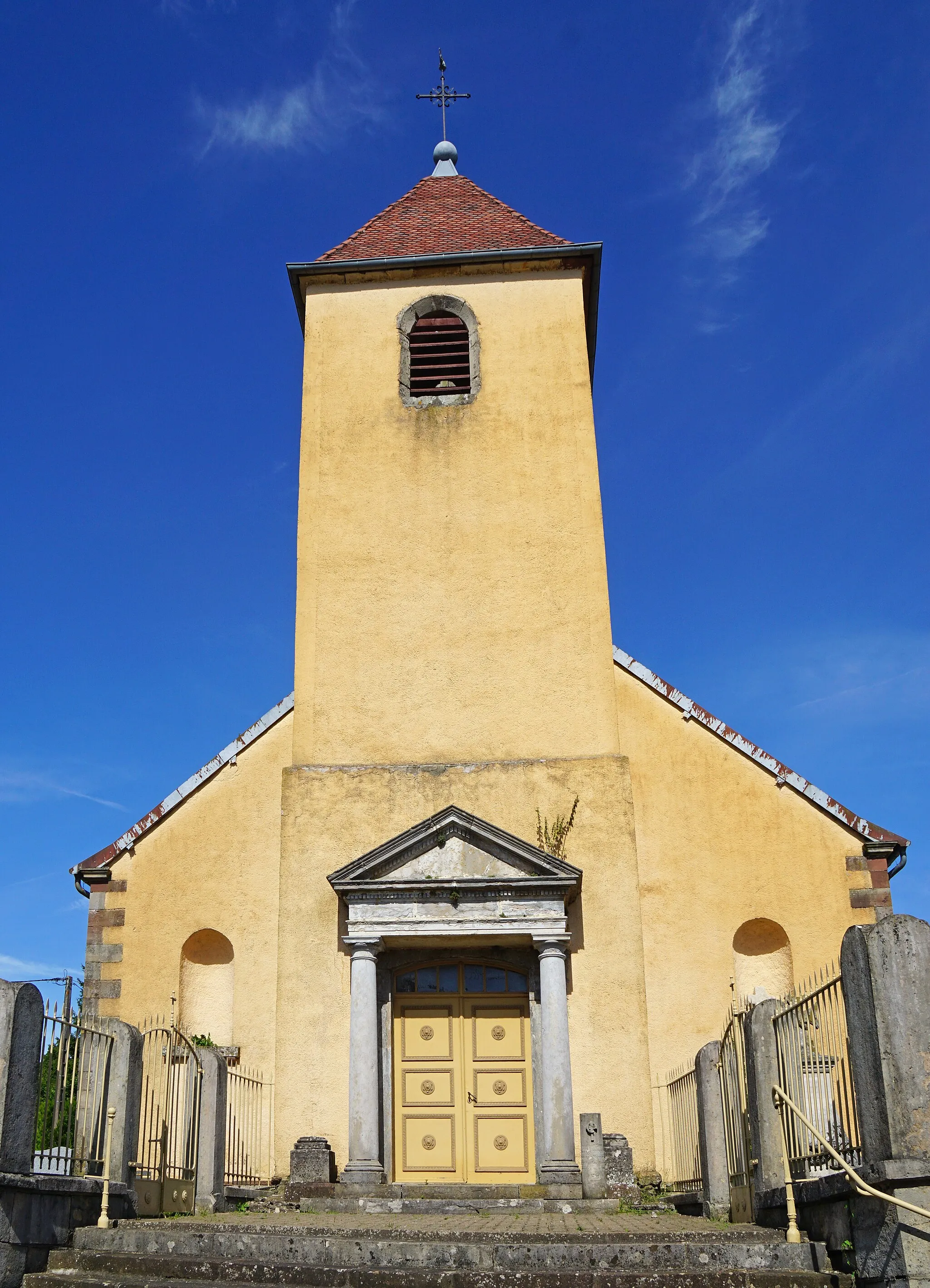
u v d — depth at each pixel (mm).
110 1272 10062
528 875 16312
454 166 24188
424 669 18281
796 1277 9031
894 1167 8406
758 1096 11164
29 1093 10312
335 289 20719
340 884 16312
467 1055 16469
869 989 8914
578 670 18125
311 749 17844
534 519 19062
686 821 17234
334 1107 15875
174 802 17562
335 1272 9469
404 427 19734
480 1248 10164
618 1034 16062
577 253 20531
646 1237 10539
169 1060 13281
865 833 16875
